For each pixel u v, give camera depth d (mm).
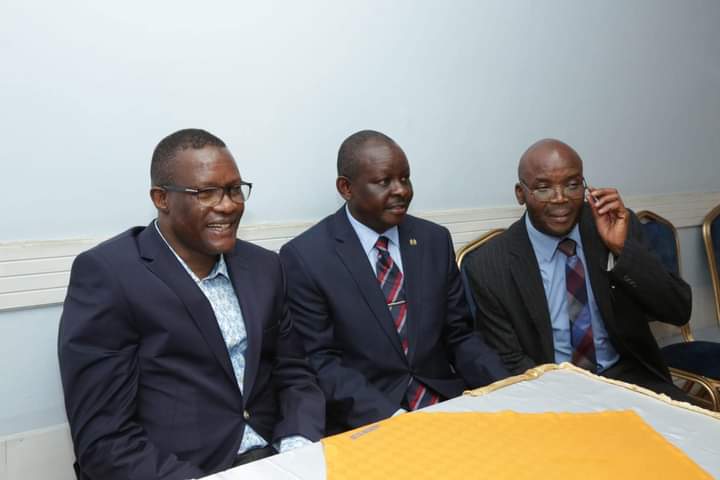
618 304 1654
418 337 1575
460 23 2027
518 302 1704
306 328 1562
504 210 2238
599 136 2453
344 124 1836
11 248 1377
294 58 1717
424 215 2033
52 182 1429
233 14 1606
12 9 1341
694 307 2787
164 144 1214
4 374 1423
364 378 1489
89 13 1424
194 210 1171
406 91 1944
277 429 1254
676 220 2697
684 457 842
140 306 1146
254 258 1361
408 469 835
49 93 1400
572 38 2312
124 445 1082
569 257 1732
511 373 1676
